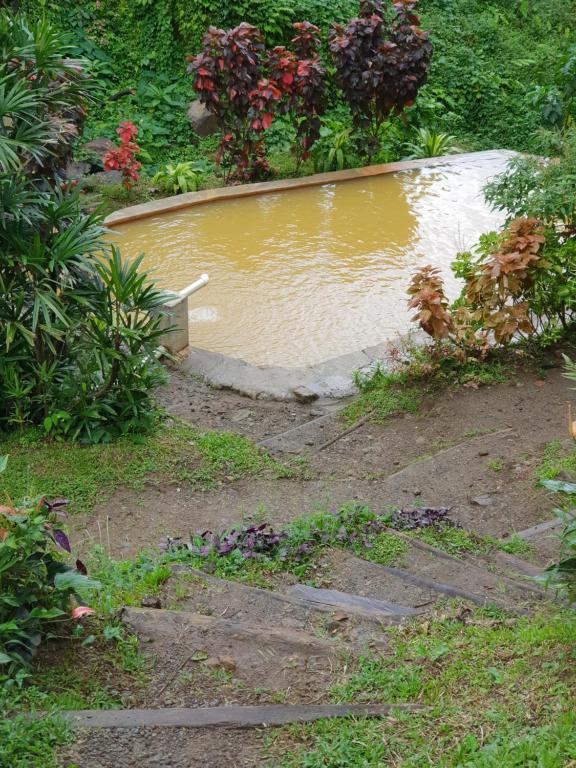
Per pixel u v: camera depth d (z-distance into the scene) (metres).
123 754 2.94
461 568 4.67
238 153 12.70
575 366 4.30
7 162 5.55
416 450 6.45
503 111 16.31
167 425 6.53
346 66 13.03
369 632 3.97
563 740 2.91
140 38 15.19
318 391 7.30
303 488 5.97
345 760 2.99
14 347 6.06
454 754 2.97
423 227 11.03
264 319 8.59
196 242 10.46
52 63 6.12
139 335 6.09
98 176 12.34
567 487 3.71
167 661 3.56
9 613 3.39
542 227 7.34
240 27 12.14
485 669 3.48
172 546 4.94
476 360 7.29
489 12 19.50
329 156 13.28
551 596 4.27
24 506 3.60
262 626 3.95
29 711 3.05
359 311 8.76
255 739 3.12
